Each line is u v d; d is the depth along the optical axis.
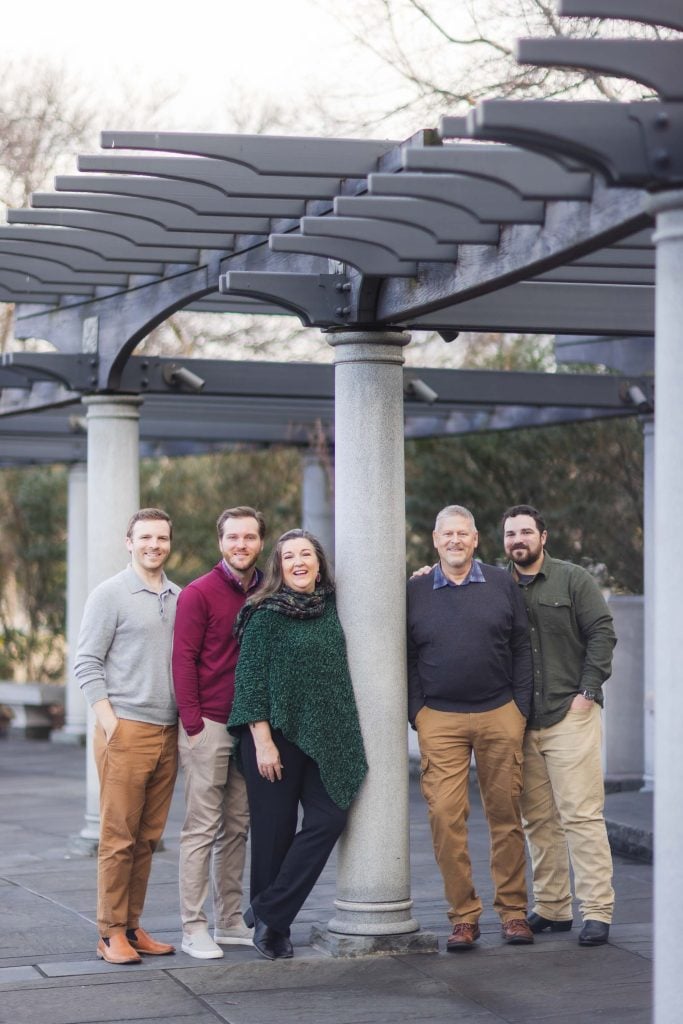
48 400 9.57
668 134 3.66
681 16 3.63
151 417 12.02
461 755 6.01
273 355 19.23
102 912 5.88
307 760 5.90
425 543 14.93
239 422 12.32
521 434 13.85
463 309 6.15
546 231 4.75
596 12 3.59
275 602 5.81
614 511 13.81
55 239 6.99
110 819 5.82
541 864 6.36
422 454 14.47
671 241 3.72
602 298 6.35
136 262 7.23
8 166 19.16
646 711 10.13
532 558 6.19
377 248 5.64
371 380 6.00
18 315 9.16
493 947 6.07
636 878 7.77
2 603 20.56
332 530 13.86
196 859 5.95
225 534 5.95
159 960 5.91
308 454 13.87
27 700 17.23
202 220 6.47
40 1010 5.21
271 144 5.47
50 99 19.28
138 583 5.88
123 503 8.59
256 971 5.71
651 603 9.96
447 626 5.96
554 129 3.63
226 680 5.93
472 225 5.12
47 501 19.30
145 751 5.81
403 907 6.01
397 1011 5.19
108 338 8.34
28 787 12.23
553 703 6.14
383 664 5.96
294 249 5.55
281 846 5.89
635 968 5.73
